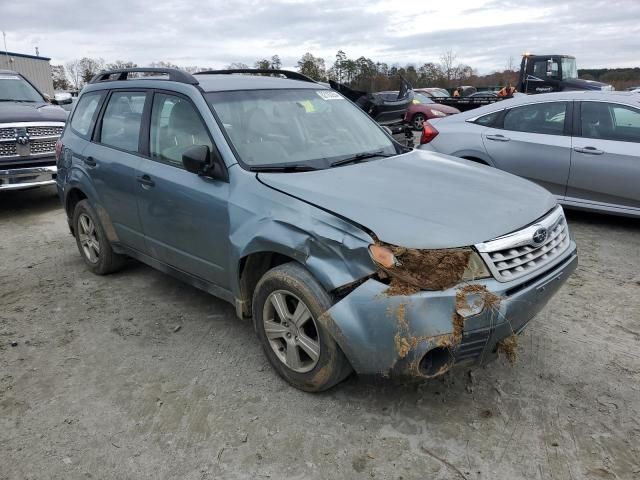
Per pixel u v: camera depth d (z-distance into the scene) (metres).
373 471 2.61
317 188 3.17
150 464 2.70
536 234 2.97
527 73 18.39
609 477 2.53
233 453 2.76
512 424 2.91
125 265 5.36
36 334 4.09
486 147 6.77
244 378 3.41
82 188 4.91
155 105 4.21
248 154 3.56
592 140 6.14
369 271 2.70
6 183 7.59
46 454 2.79
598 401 3.09
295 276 3.00
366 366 2.75
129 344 3.89
